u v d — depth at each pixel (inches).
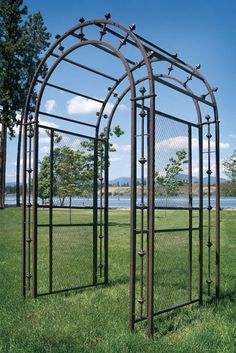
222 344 145.3
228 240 461.7
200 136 202.5
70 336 151.3
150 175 154.5
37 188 206.1
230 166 1753.2
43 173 212.2
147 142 158.7
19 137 1176.2
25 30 1127.0
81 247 241.8
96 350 136.4
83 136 227.9
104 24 174.1
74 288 220.2
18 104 1112.2
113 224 684.7
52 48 200.2
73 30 186.9
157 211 1005.8
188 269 192.7
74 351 135.9
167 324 168.2
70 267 248.8
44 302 198.4
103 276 264.8
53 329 158.6
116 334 153.1
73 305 194.2
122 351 135.8
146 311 169.9
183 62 211.8
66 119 221.8
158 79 164.9
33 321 169.8
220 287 234.2
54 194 213.3
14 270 279.0
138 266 302.4
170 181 175.5
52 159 211.9
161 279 181.5
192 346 141.4
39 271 276.5
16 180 1171.9
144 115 159.0
